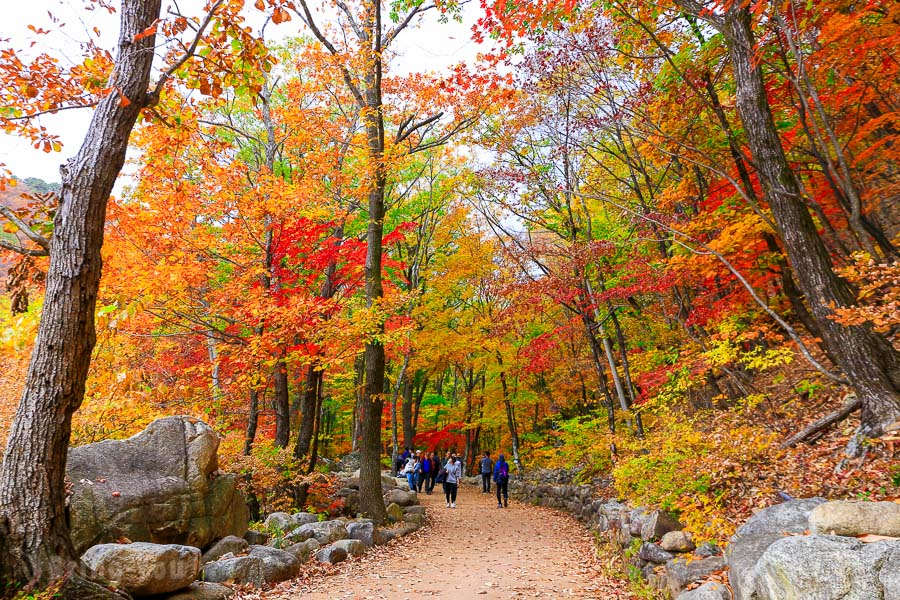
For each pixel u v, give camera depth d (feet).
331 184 44.42
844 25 23.62
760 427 25.16
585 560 29.30
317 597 21.34
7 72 18.33
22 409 15.21
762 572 12.05
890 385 20.01
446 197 63.46
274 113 43.62
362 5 42.16
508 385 77.41
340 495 43.91
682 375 33.76
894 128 30.04
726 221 32.22
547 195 46.60
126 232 32.45
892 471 17.17
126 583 17.29
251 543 27.35
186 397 37.78
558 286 42.16
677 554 19.77
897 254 29.71
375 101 41.50
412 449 80.07
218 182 33.96
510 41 32.01
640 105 35.83
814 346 34.96
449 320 73.00
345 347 36.50
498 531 40.40
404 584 23.70
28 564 14.33
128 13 18.02
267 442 37.40
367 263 39.99
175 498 23.26
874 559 10.13
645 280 37.73
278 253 37.32
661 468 24.30
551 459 59.31
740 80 24.79
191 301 37.04
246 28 19.86
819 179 33.27
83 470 22.02
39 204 20.18
